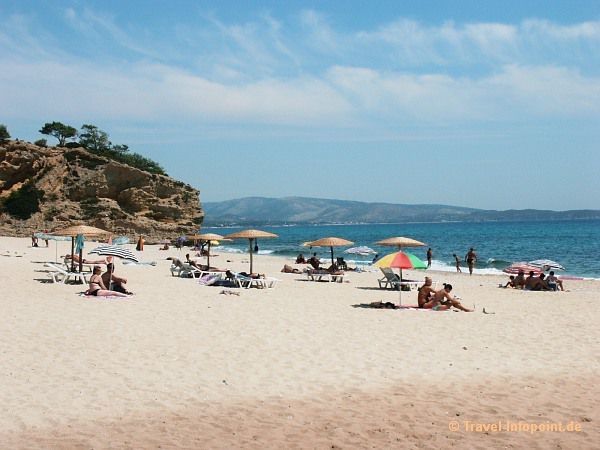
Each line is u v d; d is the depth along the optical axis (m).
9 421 7.74
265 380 9.83
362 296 21.08
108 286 19.86
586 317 16.59
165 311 16.28
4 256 37.88
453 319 15.97
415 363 11.02
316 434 7.51
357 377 10.06
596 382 9.87
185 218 87.62
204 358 11.14
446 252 62.88
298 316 16.02
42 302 17.44
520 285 25.36
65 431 7.46
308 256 54.84
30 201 80.69
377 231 176.88
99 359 10.88
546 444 7.22
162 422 7.87
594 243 77.69
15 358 10.79
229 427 7.73
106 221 81.25
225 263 40.50
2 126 90.06
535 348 12.39
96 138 107.75
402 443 7.22
